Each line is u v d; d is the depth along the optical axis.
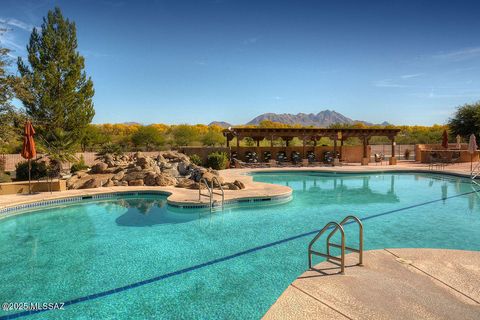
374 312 3.71
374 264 5.16
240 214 10.71
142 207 11.91
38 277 6.09
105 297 5.32
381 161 24.89
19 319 4.71
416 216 10.25
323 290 4.25
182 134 37.31
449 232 8.54
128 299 5.25
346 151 27.27
